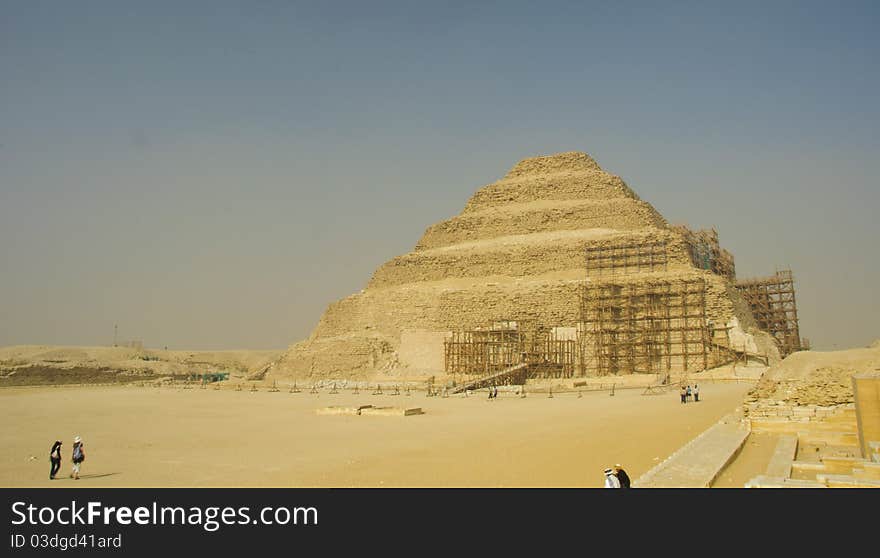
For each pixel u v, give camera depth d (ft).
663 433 117.50
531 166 486.38
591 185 443.32
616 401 199.52
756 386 120.57
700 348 312.71
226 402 253.24
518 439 118.93
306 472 94.58
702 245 402.72
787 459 85.51
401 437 130.31
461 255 406.21
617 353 326.65
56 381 522.88
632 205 411.54
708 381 277.44
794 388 112.68
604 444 107.55
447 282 399.24
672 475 73.77
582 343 333.83
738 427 113.91
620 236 367.45
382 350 370.12
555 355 335.47
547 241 393.29
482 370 335.47
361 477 88.63
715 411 151.23
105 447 128.77
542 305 351.46
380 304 396.16
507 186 465.06
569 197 442.91
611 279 348.79
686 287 324.39
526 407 192.24
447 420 160.97
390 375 351.05
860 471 72.84
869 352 111.55
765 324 447.01
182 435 145.48
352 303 410.11
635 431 121.90
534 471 87.30
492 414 173.27
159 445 129.29
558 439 116.16
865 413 88.43
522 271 387.14
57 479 95.45
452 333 353.10
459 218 449.48
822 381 110.63
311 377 379.96
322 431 145.48
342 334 406.62
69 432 156.97
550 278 373.40
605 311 337.52
